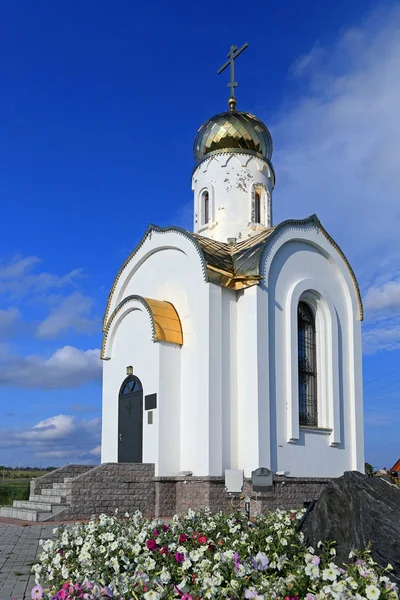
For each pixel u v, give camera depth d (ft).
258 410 60.85
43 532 48.19
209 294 62.49
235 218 78.54
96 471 57.16
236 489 54.13
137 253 74.13
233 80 85.81
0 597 28.99
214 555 24.77
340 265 76.13
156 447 61.31
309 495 63.77
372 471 88.33
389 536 25.73
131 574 25.08
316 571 22.35
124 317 70.69
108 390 71.61
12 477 141.79
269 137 83.25
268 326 64.39
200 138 82.33
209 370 60.70
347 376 74.54
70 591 23.76
